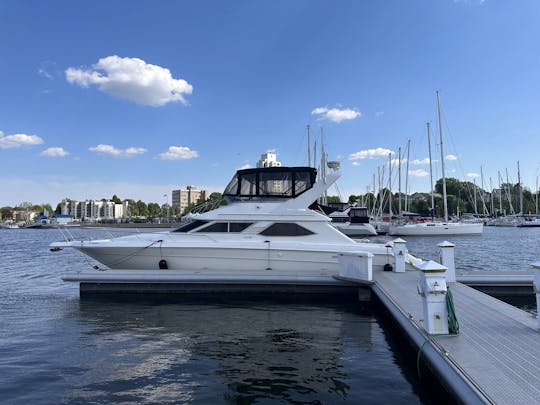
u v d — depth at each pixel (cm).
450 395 432
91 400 488
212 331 780
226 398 495
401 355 646
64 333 766
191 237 1180
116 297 1077
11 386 527
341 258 1051
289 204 1181
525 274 1111
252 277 1066
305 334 762
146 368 589
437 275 550
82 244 1159
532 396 366
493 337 532
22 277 1608
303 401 488
